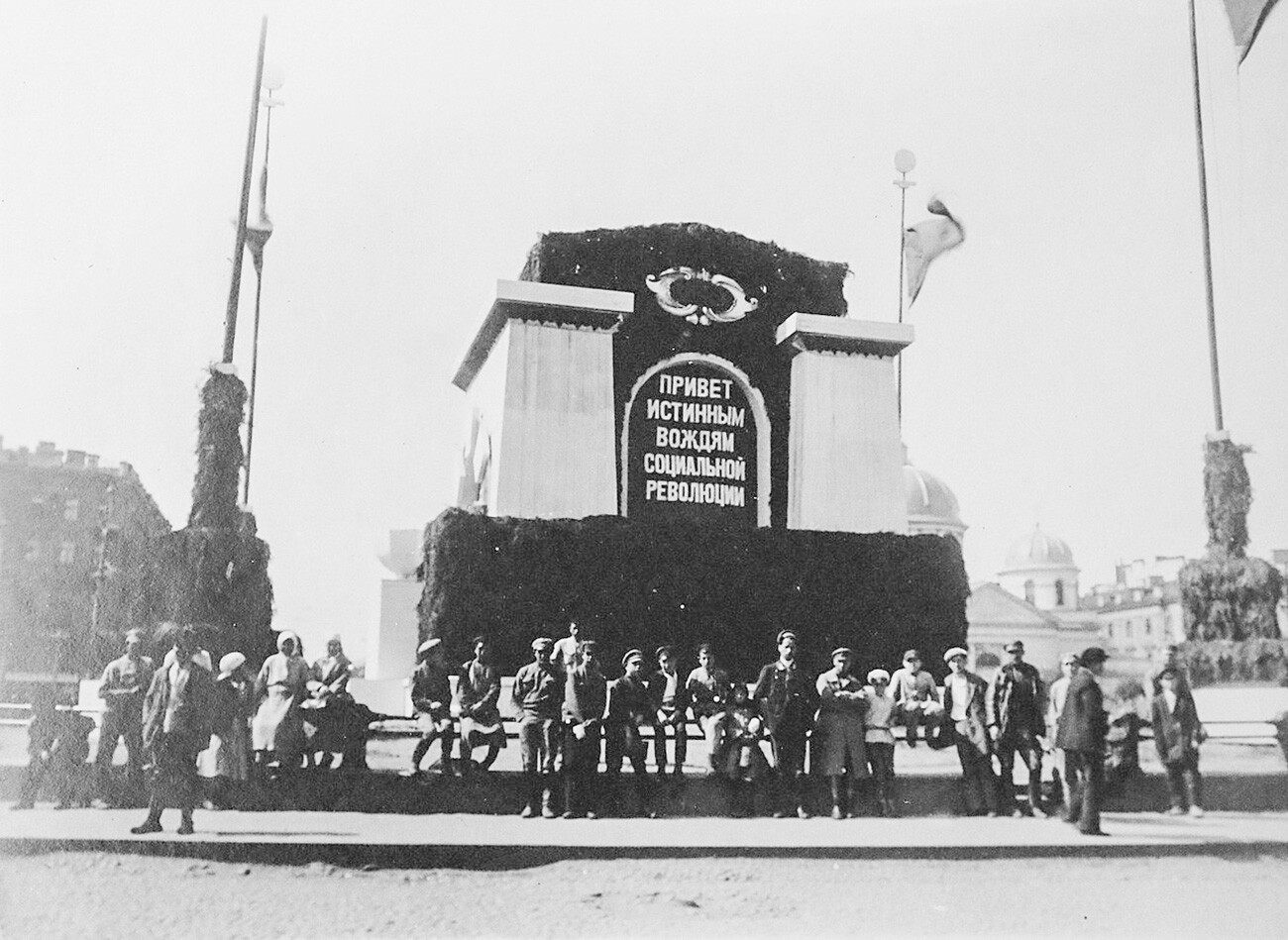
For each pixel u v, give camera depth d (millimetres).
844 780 12414
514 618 14406
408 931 9812
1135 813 13289
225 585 13609
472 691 12445
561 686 11969
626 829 11195
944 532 16359
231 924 9836
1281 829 12328
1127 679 15453
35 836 10227
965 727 12883
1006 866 10977
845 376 16859
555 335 16094
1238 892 11203
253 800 11703
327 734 11969
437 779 12008
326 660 12336
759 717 12586
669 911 10078
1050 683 16016
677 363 16594
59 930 9836
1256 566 16219
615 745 12078
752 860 10508
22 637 12805
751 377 16750
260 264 14867
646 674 14055
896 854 10734
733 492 16562
